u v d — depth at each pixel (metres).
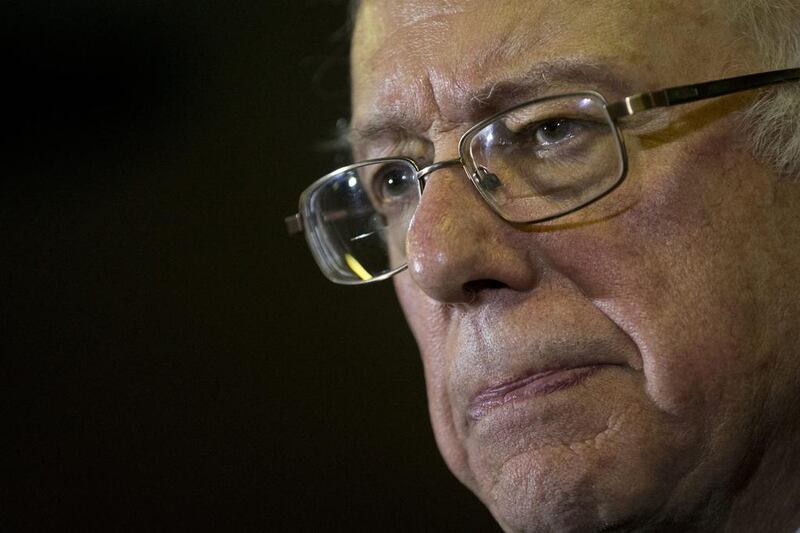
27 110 5.55
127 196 5.54
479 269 2.20
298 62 5.50
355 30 2.70
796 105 2.20
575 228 2.19
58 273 5.50
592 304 2.19
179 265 5.47
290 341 5.38
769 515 2.31
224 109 5.54
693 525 2.27
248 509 5.23
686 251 2.14
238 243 5.47
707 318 2.13
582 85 2.20
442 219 2.24
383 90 2.46
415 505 5.19
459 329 2.38
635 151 2.17
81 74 5.53
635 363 2.17
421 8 2.43
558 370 2.22
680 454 2.17
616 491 2.16
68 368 5.41
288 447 5.29
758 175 2.18
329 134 5.45
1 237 5.50
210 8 5.53
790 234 2.19
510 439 2.26
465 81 2.30
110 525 5.25
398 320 5.41
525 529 2.24
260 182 5.49
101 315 5.45
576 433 2.19
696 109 2.16
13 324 5.42
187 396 5.36
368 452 5.27
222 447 5.31
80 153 5.55
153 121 5.55
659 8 2.19
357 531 5.20
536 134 2.25
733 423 2.17
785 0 2.24
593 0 2.21
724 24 2.20
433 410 2.64
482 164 2.27
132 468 5.29
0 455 5.32
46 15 5.74
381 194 2.76
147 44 5.53
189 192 5.53
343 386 5.33
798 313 2.19
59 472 5.32
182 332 5.41
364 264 2.82
